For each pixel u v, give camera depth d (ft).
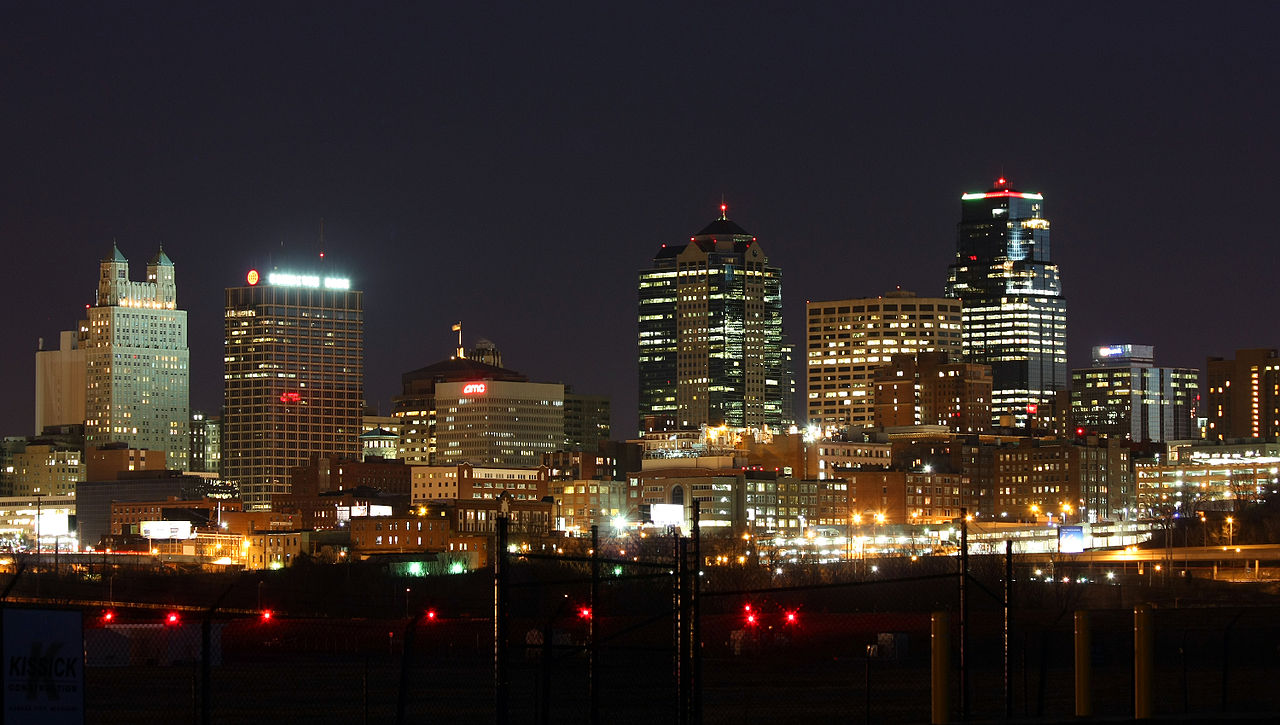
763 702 501.15
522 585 297.33
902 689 538.88
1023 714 427.33
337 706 494.18
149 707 489.26
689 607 318.45
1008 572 329.31
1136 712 313.12
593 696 320.29
